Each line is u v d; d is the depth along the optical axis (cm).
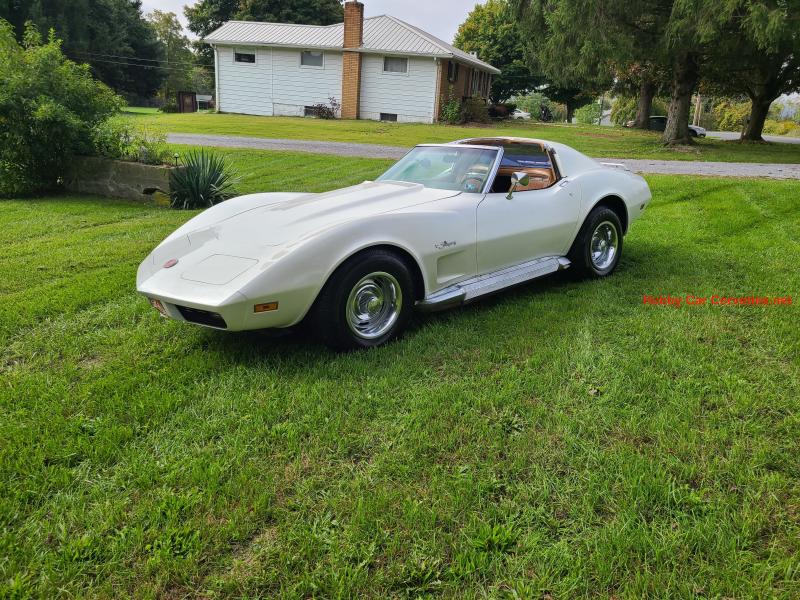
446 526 204
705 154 1705
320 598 175
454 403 285
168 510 209
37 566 186
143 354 346
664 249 600
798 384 302
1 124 866
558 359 333
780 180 1082
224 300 297
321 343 358
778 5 1277
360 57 2708
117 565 187
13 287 464
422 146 488
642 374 315
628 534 198
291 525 204
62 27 4478
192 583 180
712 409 281
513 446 251
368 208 369
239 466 237
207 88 7050
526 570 186
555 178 476
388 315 358
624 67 1888
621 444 251
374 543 193
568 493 221
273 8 4303
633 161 1512
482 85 3572
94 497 218
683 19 1405
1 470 232
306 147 1548
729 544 193
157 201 871
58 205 835
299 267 311
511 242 421
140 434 261
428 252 366
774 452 243
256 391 299
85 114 927
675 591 176
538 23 1939
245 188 955
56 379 313
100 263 533
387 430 263
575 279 501
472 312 421
